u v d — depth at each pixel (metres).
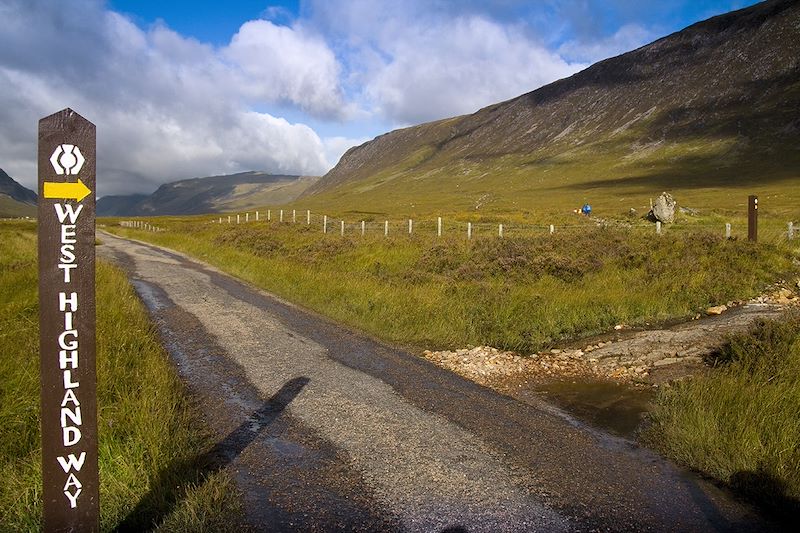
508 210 63.75
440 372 8.58
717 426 5.97
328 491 4.89
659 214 32.88
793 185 106.31
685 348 9.48
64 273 3.48
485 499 4.81
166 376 7.31
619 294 12.93
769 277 14.82
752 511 4.71
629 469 5.45
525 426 6.50
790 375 6.70
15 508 4.31
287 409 6.80
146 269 20.72
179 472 5.05
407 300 12.71
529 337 10.79
